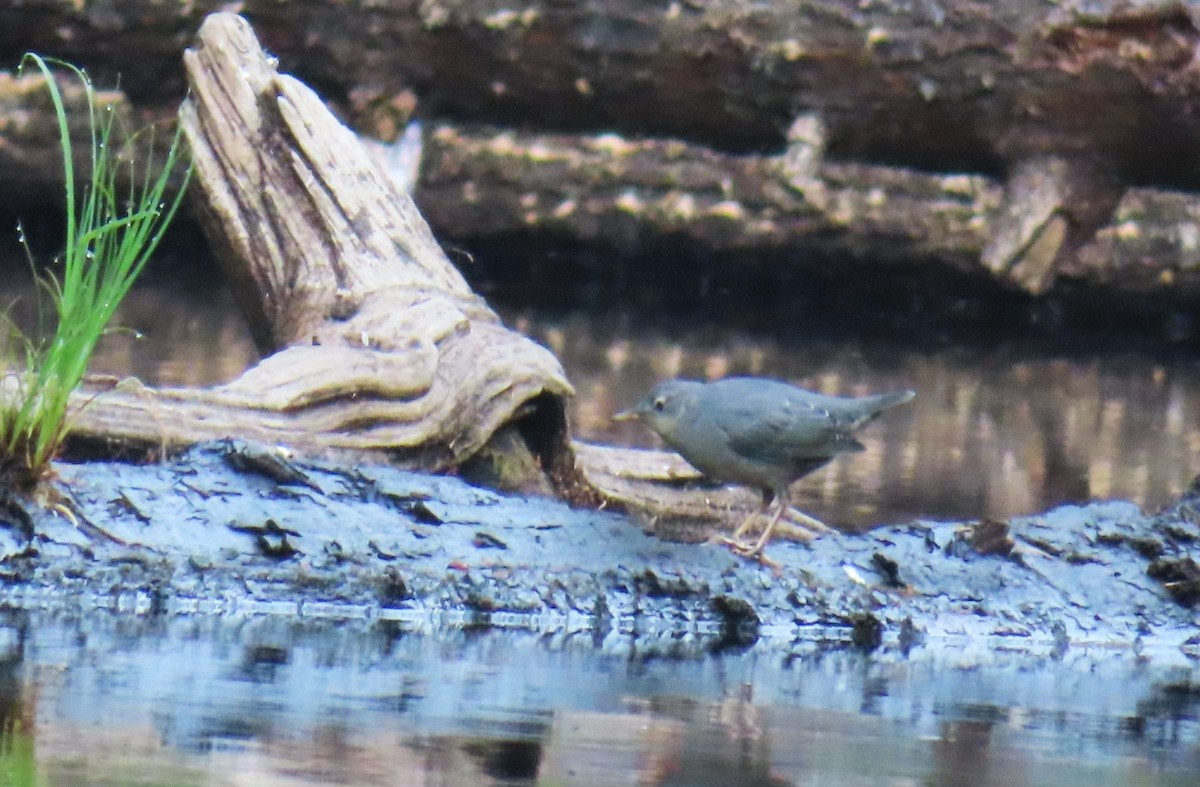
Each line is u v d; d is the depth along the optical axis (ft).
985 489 48.57
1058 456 54.70
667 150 71.41
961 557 32.48
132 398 29.84
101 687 20.01
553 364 33.71
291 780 16.02
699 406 31.07
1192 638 32.01
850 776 18.19
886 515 43.70
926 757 19.67
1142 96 63.82
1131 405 65.87
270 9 68.54
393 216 37.47
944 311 78.28
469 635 27.12
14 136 71.77
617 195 71.51
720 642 28.76
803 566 31.30
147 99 71.77
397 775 16.61
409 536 29.14
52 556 26.76
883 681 25.71
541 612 28.89
